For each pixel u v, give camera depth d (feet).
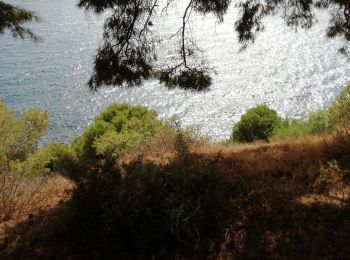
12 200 18.93
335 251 12.55
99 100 172.86
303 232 13.53
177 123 30.42
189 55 23.24
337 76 187.42
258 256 12.79
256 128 55.72
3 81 202.69
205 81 22.30
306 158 19.39
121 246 13.67
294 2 24.93
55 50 267.80
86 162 16.92
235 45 263.49
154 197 14.02
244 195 16.14
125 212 13.46
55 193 20.79
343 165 18.04
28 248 14.79
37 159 22.52
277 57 232.53
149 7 21.33
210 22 332.39
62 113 160.86
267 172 18.54
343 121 25.94
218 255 13.06
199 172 16.21
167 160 22.29
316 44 252.42
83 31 327.47
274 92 174.29
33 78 208.44
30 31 22.74
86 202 14.48
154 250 13.30
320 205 14.93
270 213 14.76
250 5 25.03
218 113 153.89
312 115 38.01
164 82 22.54
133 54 20.89
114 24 20.71
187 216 13.61
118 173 15.49
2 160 21.93
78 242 14.49
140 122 43.21
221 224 14.26
